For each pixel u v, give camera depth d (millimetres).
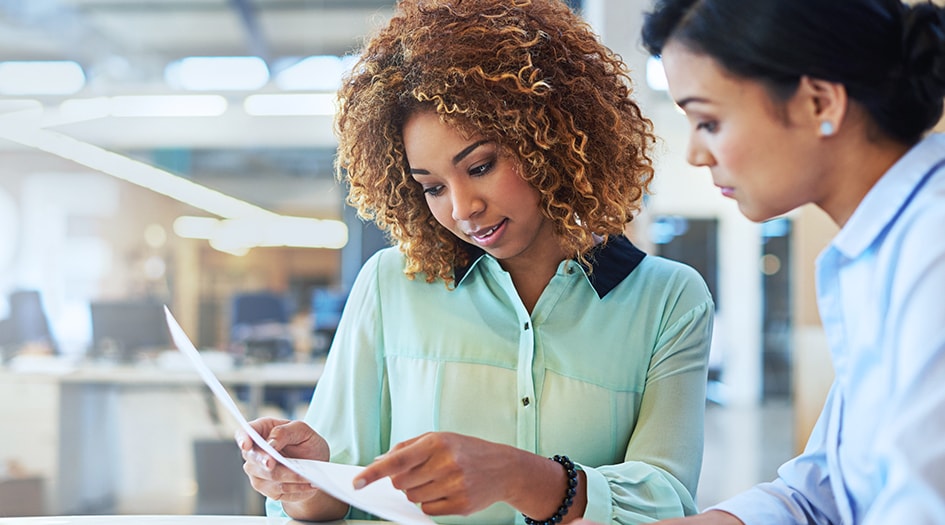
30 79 6668
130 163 7059
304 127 6859
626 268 1088
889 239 657
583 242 1024
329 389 1139
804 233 3365
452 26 981
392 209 1097
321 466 942
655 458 1000
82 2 6246
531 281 1095
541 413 1042
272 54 6598
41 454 3971
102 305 4695
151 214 7238
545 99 975
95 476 4043
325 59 6523
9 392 3969
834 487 767
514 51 964
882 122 658
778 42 638
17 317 4977
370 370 1126
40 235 7020
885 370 654
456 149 960
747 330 7926
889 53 639
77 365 4270
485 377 1063
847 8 638
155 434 4168
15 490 3826
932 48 636
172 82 6758
